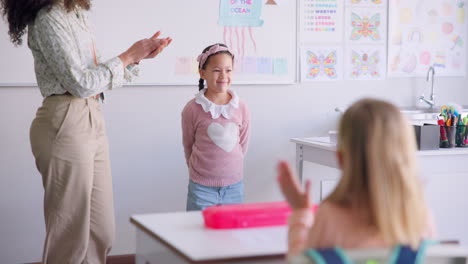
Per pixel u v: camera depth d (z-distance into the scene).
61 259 2.37
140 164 3.22
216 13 3.25
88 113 2.32
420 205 1.12
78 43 2.24
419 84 3.64
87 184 2.33
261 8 3.32
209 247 1.31
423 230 1.14
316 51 3.45
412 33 3.61
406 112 3.36
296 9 3.39
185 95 3.26
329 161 2.86
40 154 2.28
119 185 3.20
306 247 1.13
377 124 1.12
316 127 3.50
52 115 2.26
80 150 2.29
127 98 3.17
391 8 3.56
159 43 2.34
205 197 2.69
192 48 3.22
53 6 2.20
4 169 3.03
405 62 3.61
